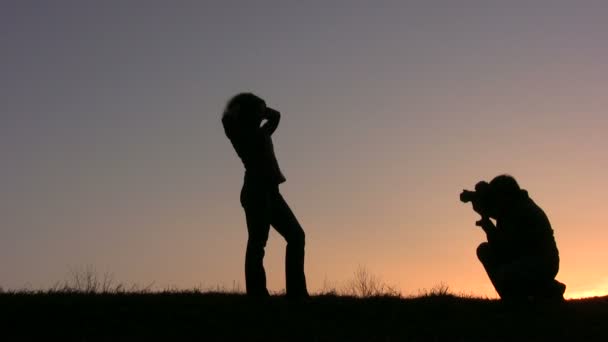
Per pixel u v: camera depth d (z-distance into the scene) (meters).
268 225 9.88
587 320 9.55
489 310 10.00
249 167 9.91
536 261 9.84
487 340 8.85
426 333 9.06
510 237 10.05
